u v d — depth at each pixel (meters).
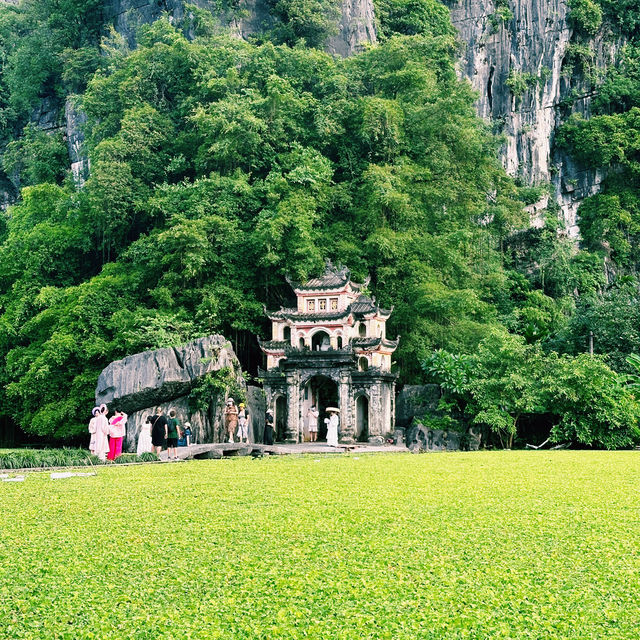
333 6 72.38
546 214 76.38
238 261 46.56
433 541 10.02
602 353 42.03
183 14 72.81
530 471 19.58
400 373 45.19
